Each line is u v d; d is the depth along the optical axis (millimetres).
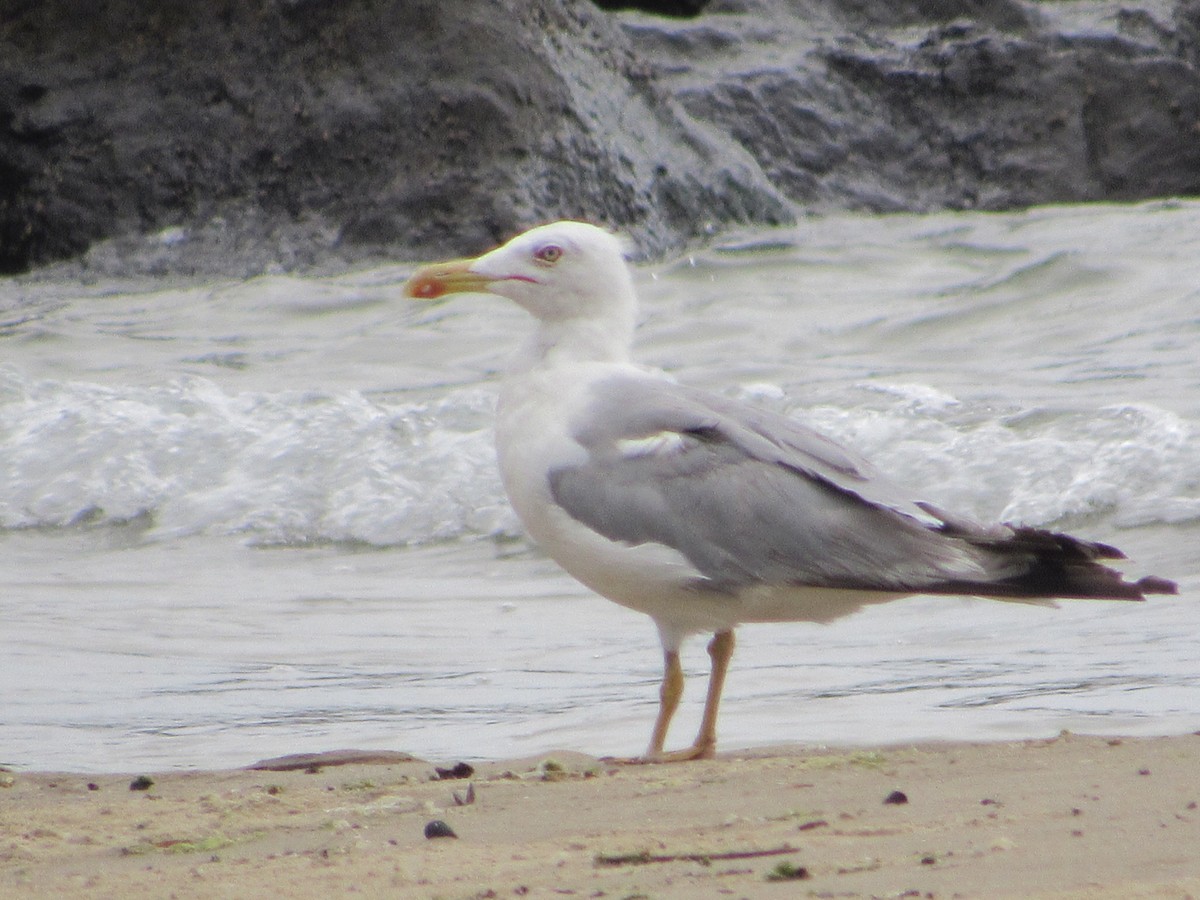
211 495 15508
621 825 5777
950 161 26484
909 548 7664
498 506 14852
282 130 23609
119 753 8375
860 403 15742
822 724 8391
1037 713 8305
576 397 8359
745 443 8008
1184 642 9875
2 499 15734
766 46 27000
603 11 26656
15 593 13117
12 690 9859
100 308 22016
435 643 11172
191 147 23938
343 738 8625
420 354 19266
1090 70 26953
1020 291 20594
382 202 22875
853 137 26328
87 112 24375
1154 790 5711
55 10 24875
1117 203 26469
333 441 15953
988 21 27516
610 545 8023
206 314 21344
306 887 5039
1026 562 7461
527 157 22688
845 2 27984
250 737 8664
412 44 23344
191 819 6281
